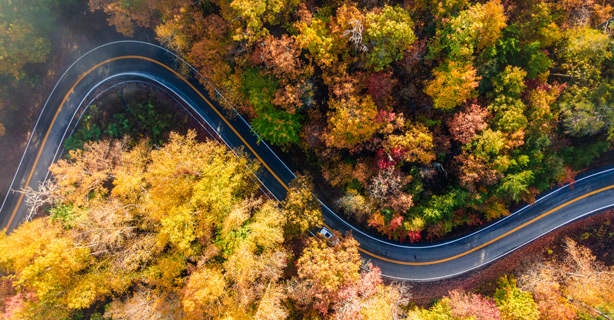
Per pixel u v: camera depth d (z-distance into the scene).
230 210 36.09
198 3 36.06
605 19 36.50
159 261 38.47
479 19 31.05
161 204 36.56
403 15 30.92
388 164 36.81
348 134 36.03
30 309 37.34
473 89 35.25
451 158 39.28
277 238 34.66
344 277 36.28
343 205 41.50
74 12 45.31
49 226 40.50
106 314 38.88
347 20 30.91
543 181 40.38
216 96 44.94
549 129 36.16
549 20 34.41
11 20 39.34
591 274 41.91
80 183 42.53
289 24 34.16
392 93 37.44
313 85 37.38
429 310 45.19
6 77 44.69
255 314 35.91
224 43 35.06
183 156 36.69
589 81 36.19
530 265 45.22
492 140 34.34
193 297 34.91
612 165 45.44
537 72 36.22
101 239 38.81
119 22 40.34
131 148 46.41
